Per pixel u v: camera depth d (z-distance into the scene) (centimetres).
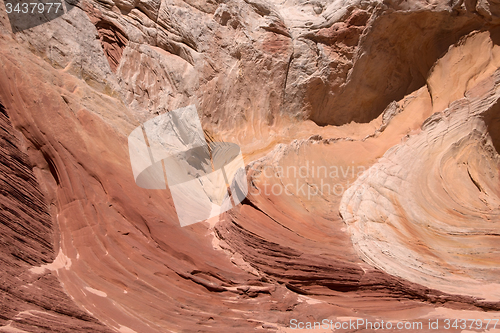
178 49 1028
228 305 585
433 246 765
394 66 1141
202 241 697
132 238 639
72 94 741
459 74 1076
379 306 603
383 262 701
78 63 808
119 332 493
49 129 668
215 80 1059
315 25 1138
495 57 1052
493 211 869
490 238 782
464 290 624
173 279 604
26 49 716
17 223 557
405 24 1088
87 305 517
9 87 658
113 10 931
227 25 1088
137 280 582
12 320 423
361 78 1135
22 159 632
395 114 1138
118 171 701
